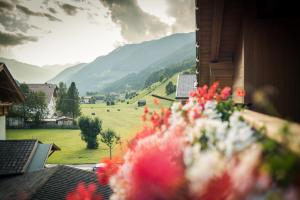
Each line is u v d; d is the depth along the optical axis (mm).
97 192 12602
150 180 2027
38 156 17422
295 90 3682
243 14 4879
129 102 183500
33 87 112375
